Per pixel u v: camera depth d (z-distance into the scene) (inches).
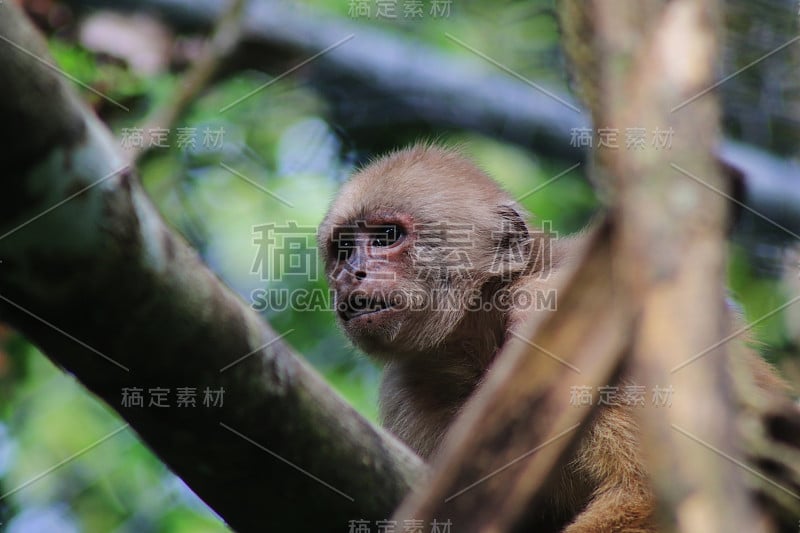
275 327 453.1
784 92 435.8
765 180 432.8
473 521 140.9
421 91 492.1
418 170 384.5
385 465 200.5
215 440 178.2
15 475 408.2
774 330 392.8
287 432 182.9
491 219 368.2
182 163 447.5
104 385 167.5
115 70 426.9
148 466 427.2
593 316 129.6
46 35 421.7
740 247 434.0
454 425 324.5
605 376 129.8
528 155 500.1
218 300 166.6
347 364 466.0
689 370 103.2
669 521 98.5
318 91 495.8
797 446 152.5
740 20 429.7
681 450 100.3
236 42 386.9
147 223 154.5
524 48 506.3
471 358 358.3
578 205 488.1
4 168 139.5
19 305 153.1
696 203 108.3
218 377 169.8
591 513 281.9
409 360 366.0
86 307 153.3
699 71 113.4
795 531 156.6
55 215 144.3
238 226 459.5
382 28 504.1
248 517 195.5
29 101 136.7
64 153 143.0
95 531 412.8
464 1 513.0
